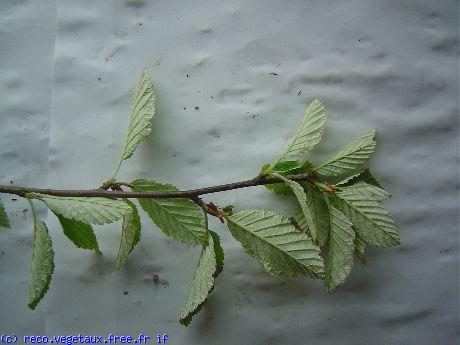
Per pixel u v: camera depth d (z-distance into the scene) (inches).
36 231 12.3
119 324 15.1
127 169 15.1
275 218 12.9
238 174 15.0
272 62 15.0
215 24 15.0
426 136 14.8
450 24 14.8
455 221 14.8
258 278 14.9
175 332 15.0
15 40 15.3
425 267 14.7
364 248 14.6
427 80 14.8
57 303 15.1
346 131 14.9
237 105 15.0
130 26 15.2
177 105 15.1
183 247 15.0
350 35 14.9
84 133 15.2
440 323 14.7
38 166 15.3
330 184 14.1
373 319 14.8
